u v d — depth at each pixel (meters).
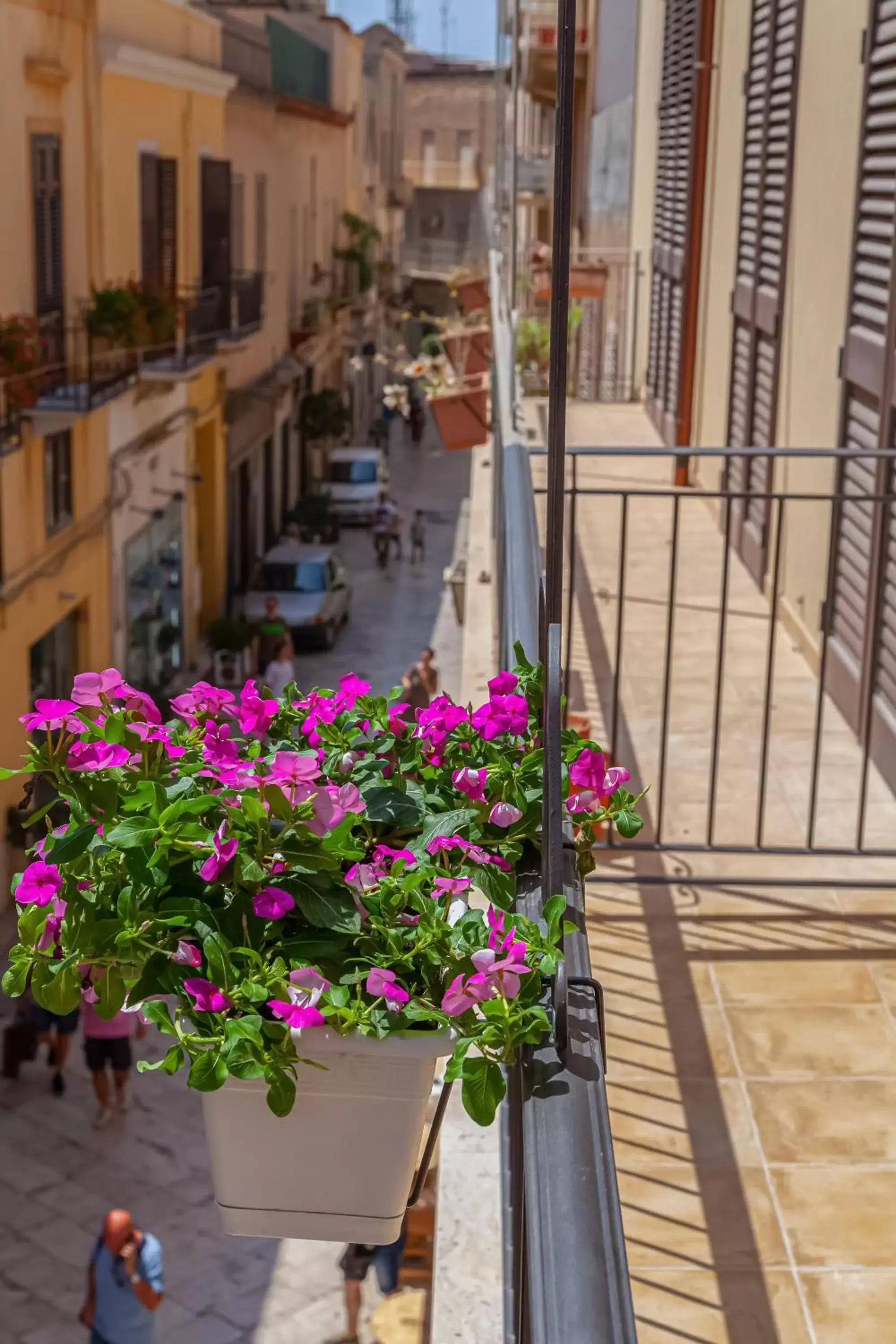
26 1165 9.26
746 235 9.14
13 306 13.29
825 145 7.11
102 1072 9.60
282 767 1.53
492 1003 1.32
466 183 57.97
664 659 6.93
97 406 14.35
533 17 17.42
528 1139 1.16
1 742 12.77
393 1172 1.60
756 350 8.75
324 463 34.97
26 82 13.47
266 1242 8.67
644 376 14.90
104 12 15.81
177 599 20.34
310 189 32.06
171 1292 8.17
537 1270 1.02
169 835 1.51
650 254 13.92
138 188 17.50
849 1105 3.50
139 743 1.69
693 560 8.95
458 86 57.41
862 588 5.97
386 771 1.82
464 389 9.77
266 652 21.14
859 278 6.30
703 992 3.96
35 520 13.70
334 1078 1.54
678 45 11.94
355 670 21.20
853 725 5.95
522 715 1.80
